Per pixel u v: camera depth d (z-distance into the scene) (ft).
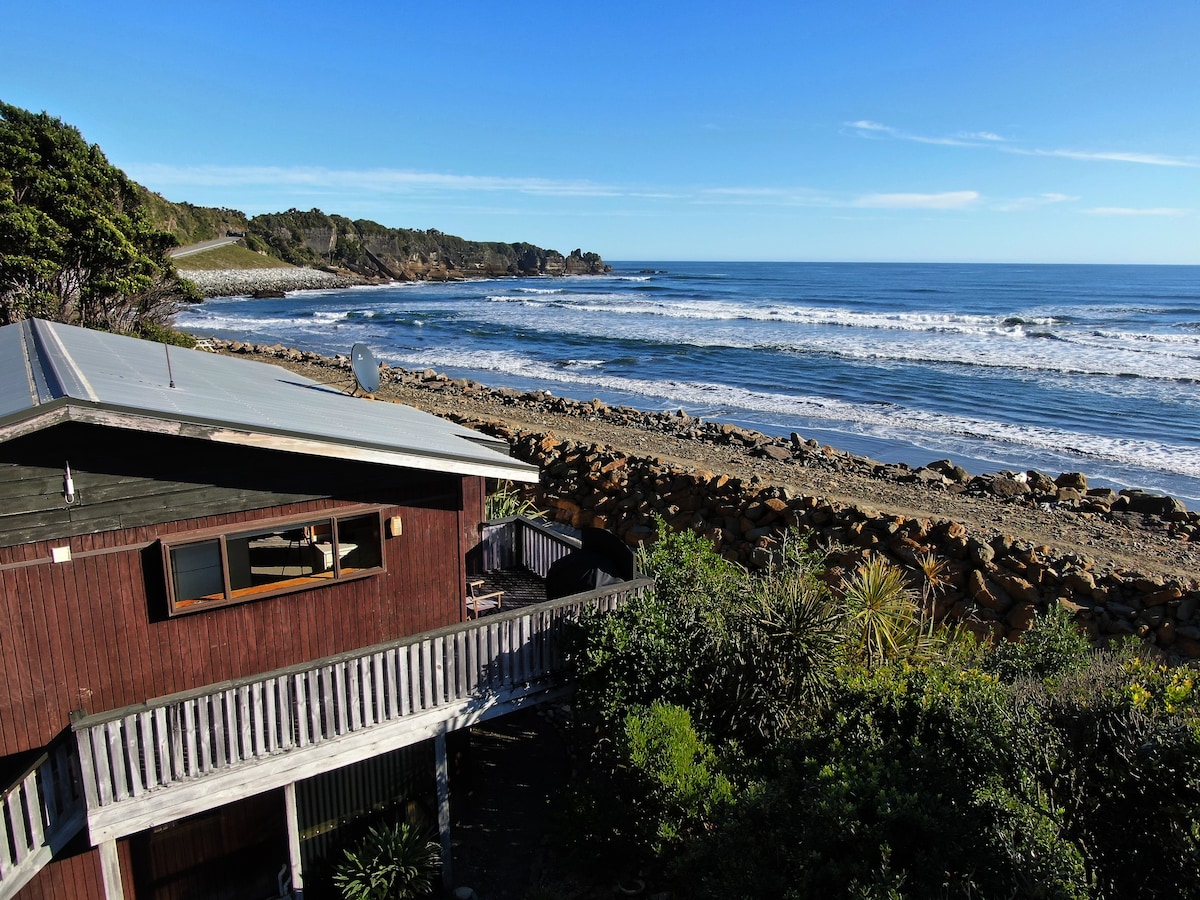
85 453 21.83
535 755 33.76
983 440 92.27
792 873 20.01
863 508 49.06
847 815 19.53
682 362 154.20
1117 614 38.96
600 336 195.00
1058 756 18.06
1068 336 185.37
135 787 21.67
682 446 79.00
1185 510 57.47
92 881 23.21
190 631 24.25
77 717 20.70
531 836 29.04
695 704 27.14
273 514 25.26
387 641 25.38
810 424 101.55
